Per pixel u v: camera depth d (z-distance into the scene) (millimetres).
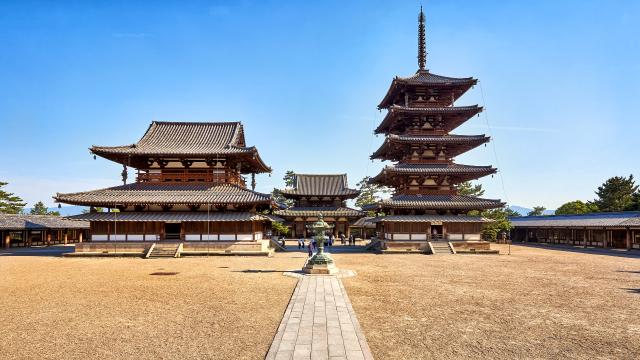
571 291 22812
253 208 50000
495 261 40469
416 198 53156
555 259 42906
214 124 56750
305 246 64750
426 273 30484
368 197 117438
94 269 32781
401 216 52062
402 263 38000
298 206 86312
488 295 21484
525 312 17562
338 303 18875
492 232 76625
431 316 16719
